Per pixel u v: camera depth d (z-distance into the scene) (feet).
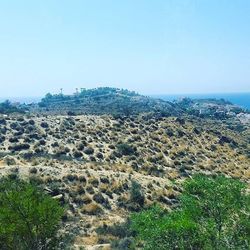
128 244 135.64
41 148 288.10
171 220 69.62
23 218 73.51
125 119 367.45
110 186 213.66
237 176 291.79
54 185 200.03
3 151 280.51
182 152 318.45
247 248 67.62
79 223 170.09
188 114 636.48
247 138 438.81
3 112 410.93
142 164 281.54
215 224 69.10
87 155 283.59
